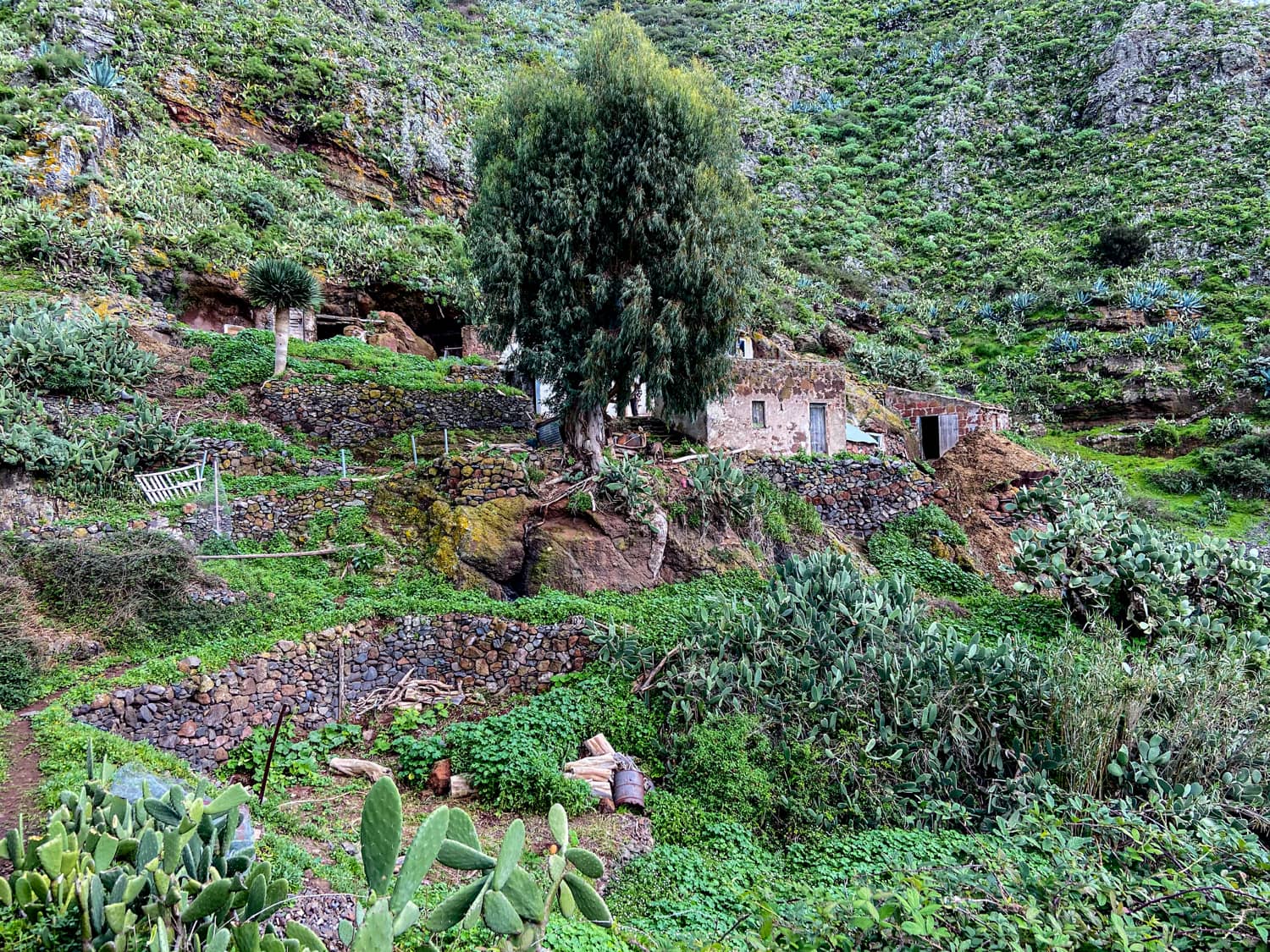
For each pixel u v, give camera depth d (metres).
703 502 16.55
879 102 74.75
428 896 7.78
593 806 10.61
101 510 15.48
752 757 11.44
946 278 51.72
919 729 11.98
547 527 15.45
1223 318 41.88
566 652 13.32
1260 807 10.52
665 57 17.56
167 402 19.59
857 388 27.00
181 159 30.70
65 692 10.88
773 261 45.75
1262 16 66.06
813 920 6.58
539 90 16.89
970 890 7.20
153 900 4.71
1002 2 82.19
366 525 15.85
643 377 16.27
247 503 16.08
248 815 8.32
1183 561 16.64
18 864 5.18
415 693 12.74
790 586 14.07
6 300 20.08
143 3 36.62
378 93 41.62
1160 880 7.29
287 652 12.27
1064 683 12.15
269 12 42.41
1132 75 64.19
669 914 8.73
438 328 30.91
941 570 18.11
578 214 15.87
